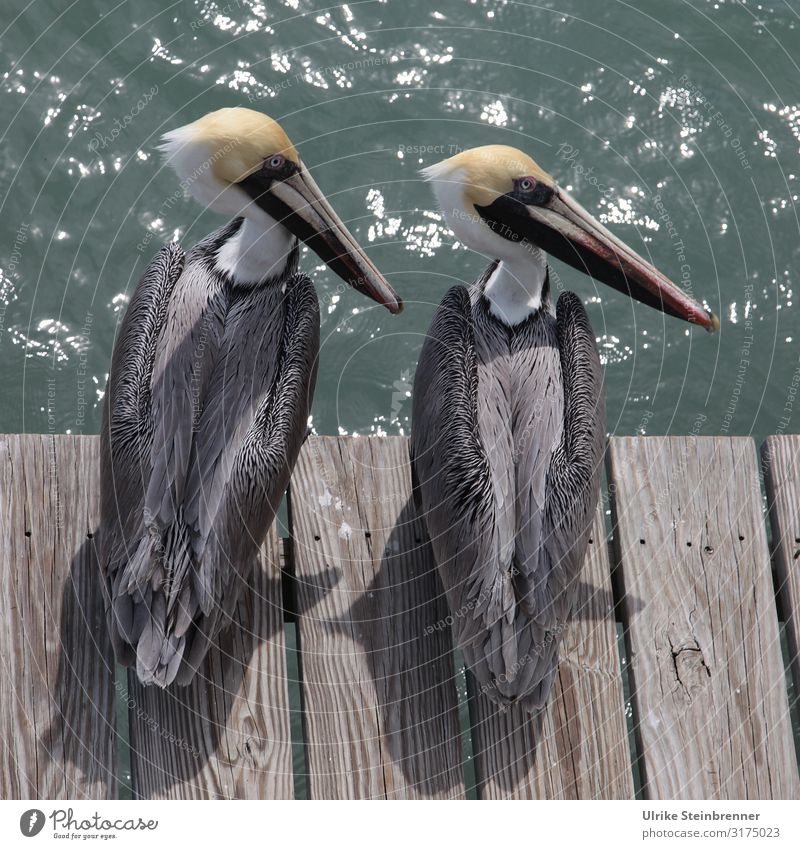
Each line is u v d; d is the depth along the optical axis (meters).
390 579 4.16
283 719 3.95
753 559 4.33
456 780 3.96
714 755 4.09
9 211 6.70
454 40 7.38
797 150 7.27
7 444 4.09
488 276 4.54
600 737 4.05
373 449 4.31
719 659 4.20
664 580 4.28
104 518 3.79
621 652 5.55
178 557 3.64
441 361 4.05
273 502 3.78
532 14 7.50
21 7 7.12
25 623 3.94
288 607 4.13
